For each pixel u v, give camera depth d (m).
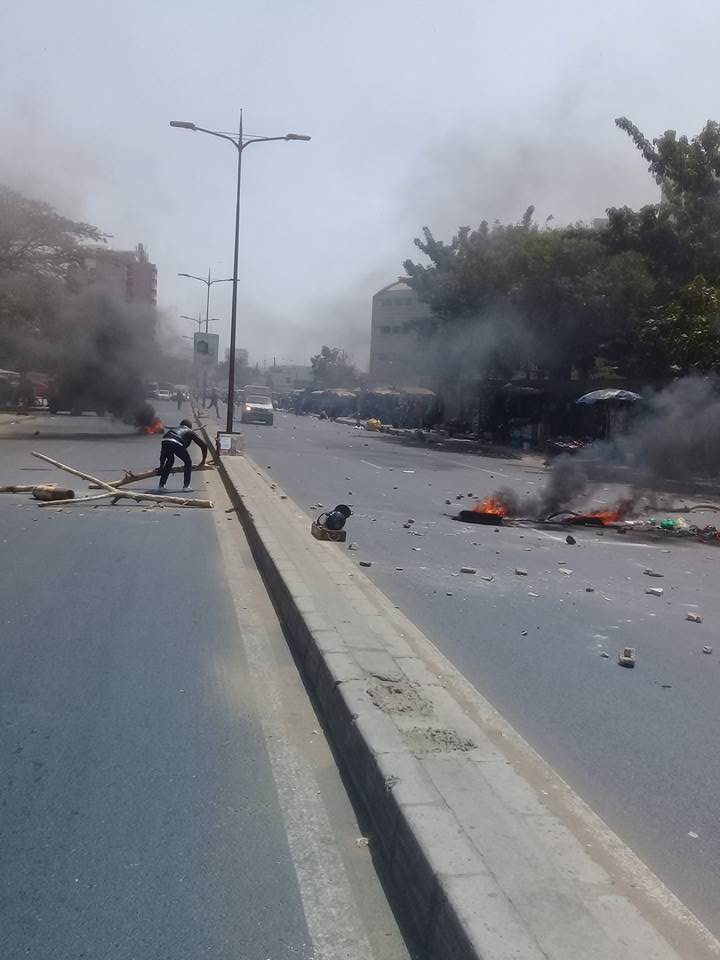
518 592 10.37
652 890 3.89
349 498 19.72
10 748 5.14
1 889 3.69
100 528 13.46
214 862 3.97
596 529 17.25
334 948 3.38
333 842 4.20
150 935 3.42
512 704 6.36
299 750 5.28
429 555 12.59
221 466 24.59
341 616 7.39
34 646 7.17
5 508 15.12
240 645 7.48
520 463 37.09
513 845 3.66
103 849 4.04
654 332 33.72
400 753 4.53
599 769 5.25
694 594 11.02
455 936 3.12
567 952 2.96
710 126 33.91
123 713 5.77
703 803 4.83
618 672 7.27
